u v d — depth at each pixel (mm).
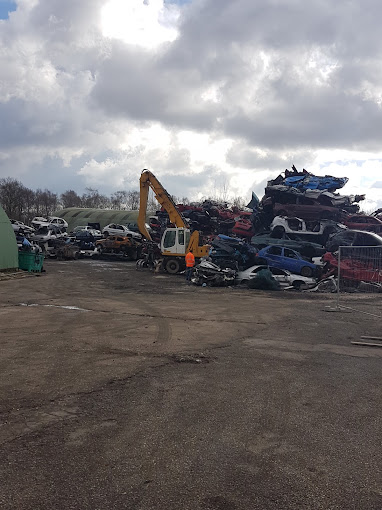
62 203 124125
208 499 3211
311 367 6980
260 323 11031
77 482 3424
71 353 7633
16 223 39594
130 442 4156
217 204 38562
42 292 17016
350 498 3266
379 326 10727
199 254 25578
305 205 30422
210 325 10641
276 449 4062
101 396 5469
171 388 5828
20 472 3566
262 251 24625
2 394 5477
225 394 5621
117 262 36906
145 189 29125
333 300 15609
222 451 4000
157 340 8820
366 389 5914
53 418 4727
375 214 33031
